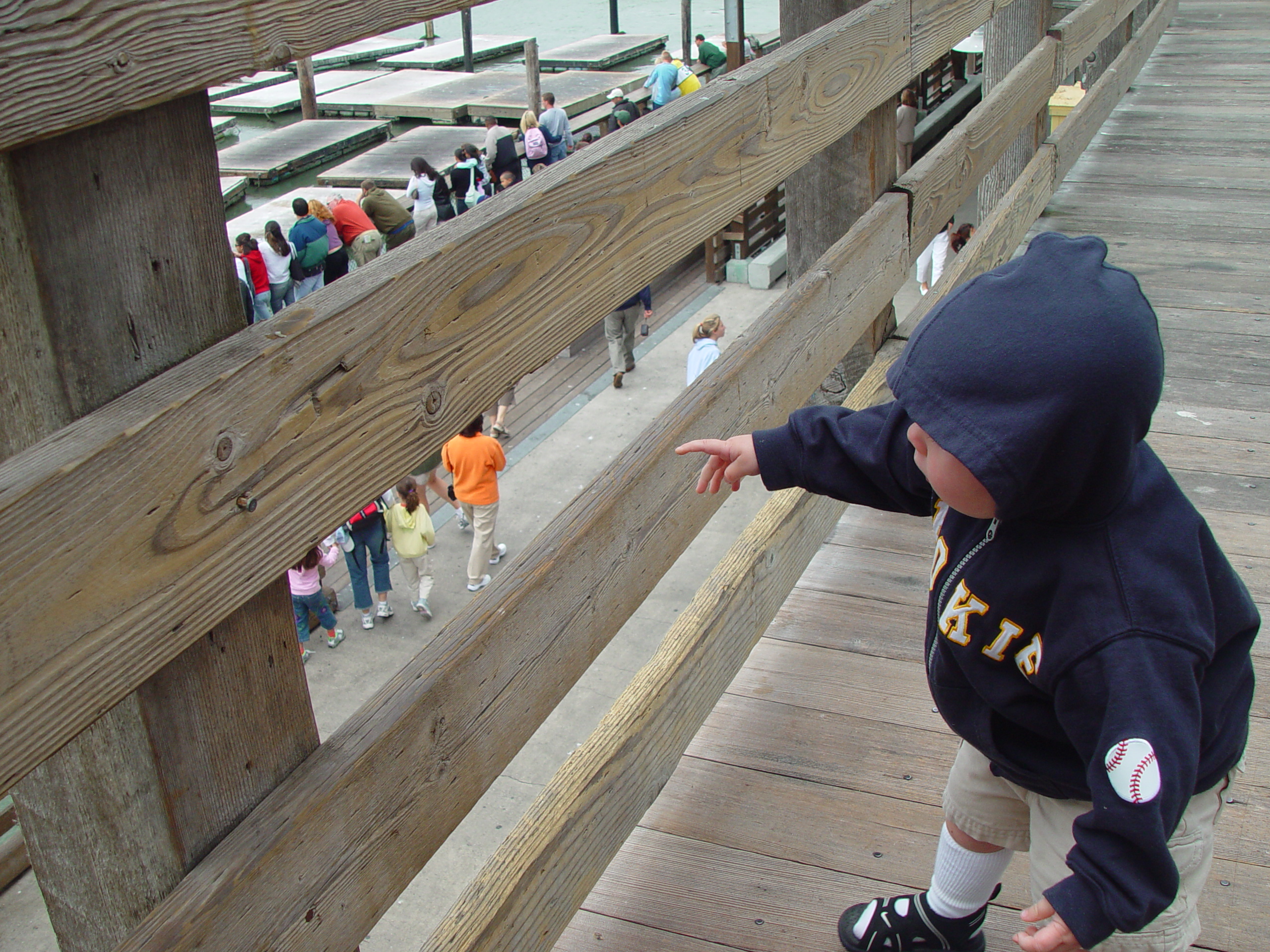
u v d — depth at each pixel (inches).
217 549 38.4
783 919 75.7
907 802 84.9
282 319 41.8
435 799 51.8
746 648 87.9
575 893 64.9
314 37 40.9
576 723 266.5
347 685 294.4
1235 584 48.6
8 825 227.5
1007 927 74.1
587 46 1045.8
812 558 108.8
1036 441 42.1
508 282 53.0
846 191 117.6
